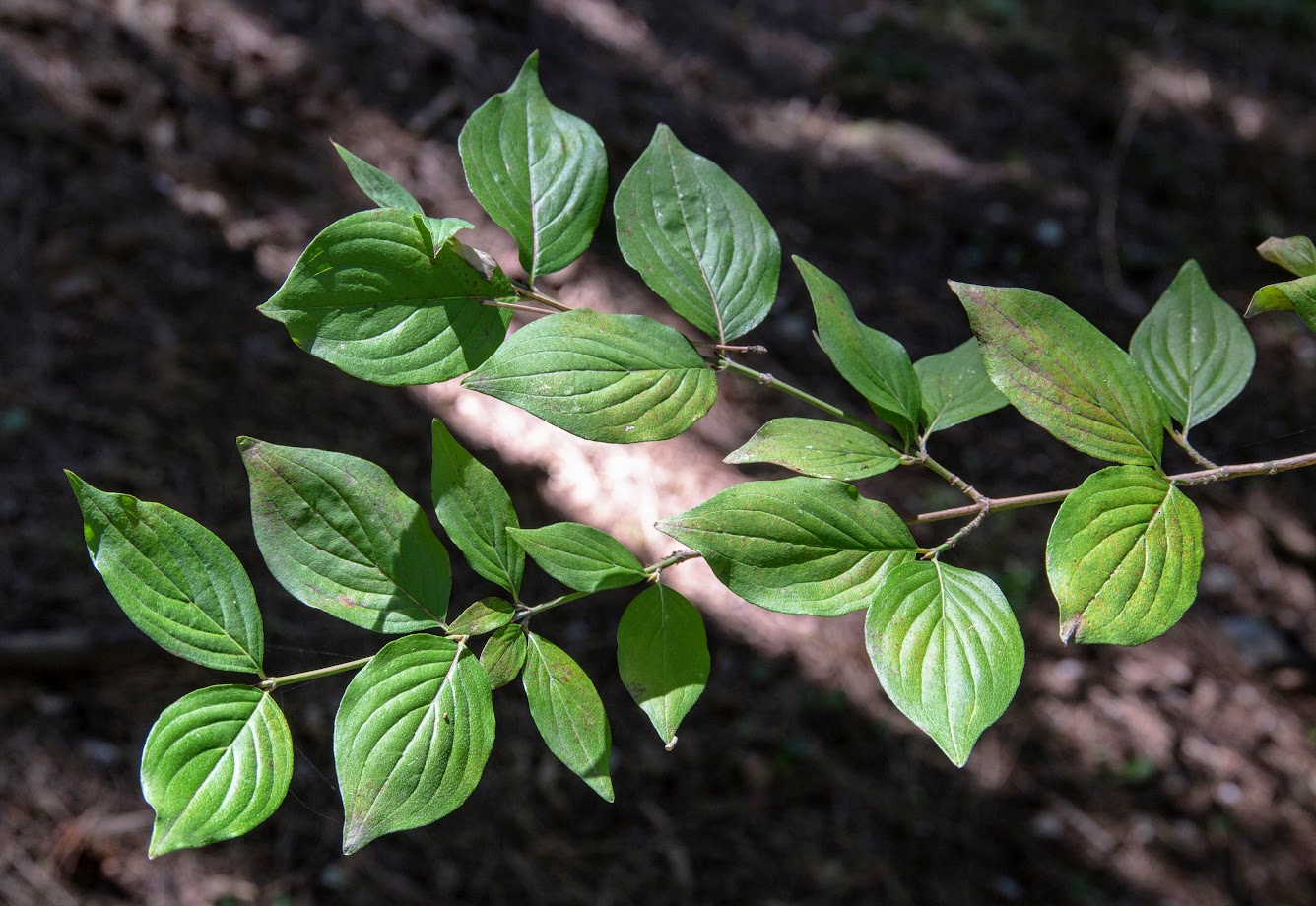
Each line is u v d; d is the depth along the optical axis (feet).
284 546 2.73
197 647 2.67
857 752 13.83
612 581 2.92
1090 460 18.28
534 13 21.52
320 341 2.54
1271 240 2.97
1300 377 21.66
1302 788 15.62
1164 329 3.43
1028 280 20.99
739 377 17.25
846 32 26.81
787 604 2.57
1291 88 31.37
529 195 3.08
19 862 9.54
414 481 13.56
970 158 23.75
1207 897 13.91
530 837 11.78
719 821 12.62
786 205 20.52
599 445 15.20
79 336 12.94
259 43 16.93
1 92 14.06
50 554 11.48
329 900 10.51
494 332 2.74
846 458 2.88
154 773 2.55
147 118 15.02
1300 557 18.94
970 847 13.46
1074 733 15.31
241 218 14.98
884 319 19.03
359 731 2.61
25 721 10.44
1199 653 16.97
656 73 22.18
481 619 2.81
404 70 18.22
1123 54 29.37
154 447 12.53
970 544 16.62
